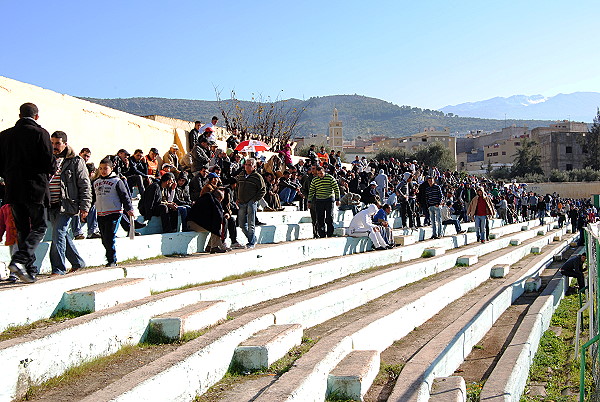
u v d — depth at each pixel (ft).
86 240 30.40
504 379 24.38
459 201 94.99
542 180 266.77
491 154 359.25
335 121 337.31
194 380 18.63
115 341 20.71
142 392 16.21
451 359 26.66
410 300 34.17
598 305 25.70
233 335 21.61
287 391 17.49
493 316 38.86
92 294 22.27
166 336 22.22
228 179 52.39
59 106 47.50
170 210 40.11
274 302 31.89
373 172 91.40
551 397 26.40
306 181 52.42
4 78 42.57
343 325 30.30
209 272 32.55
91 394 16.06
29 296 21.09
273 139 107.34
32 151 22.41
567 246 98.37
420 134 356.18
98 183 29.07
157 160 54.03
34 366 17.33
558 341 36.88
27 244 22.06
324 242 45.78
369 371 21.59
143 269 27.89
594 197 57.67
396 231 63.05
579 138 293.84
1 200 31.83
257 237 44.50
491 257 66.74
